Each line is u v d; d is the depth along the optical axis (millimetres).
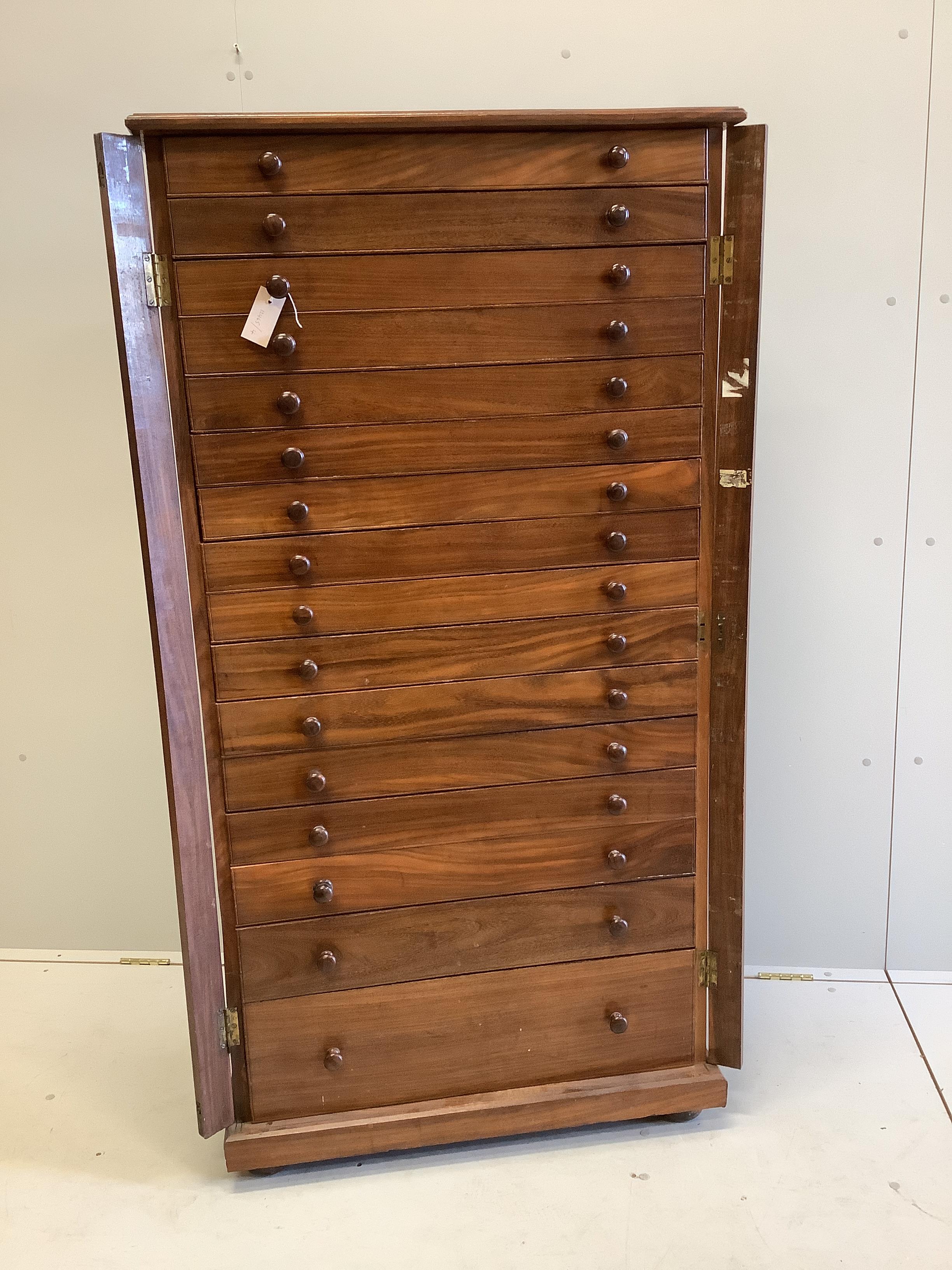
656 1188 1757
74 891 2438
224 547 1587
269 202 1479
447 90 1987
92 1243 1675
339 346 1540
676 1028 1893
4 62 1993
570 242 1553
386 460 1589
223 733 1649
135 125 1407
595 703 1732
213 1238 1680
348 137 1470
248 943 1729
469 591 1653
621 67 1976
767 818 2314
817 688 2244
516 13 1954
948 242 2029
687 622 1729
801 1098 1968
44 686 2309
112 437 2176
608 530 1668
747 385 1627
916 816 2301
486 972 1804
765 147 1536
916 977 2361
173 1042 2186
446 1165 1828
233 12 1958
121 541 2229
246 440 1556
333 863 1722
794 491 2145
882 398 2102
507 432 1606
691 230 1577
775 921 2379
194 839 1647
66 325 2119
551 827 1769
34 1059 2137
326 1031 1778
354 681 1660
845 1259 1602
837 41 1952
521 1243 1650
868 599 2197
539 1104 1824
